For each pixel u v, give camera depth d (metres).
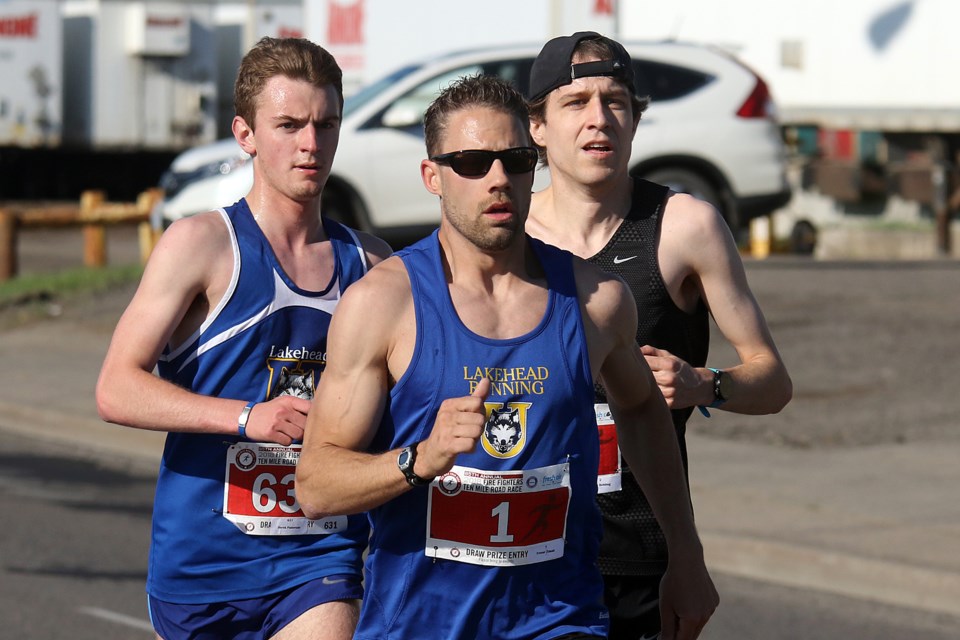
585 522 11.98
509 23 64.19
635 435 13.23
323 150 14.41
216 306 14.27
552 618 11.66
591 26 62.72
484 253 11.47
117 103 126.62
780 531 30.00
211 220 14.41
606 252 15.12
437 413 11.28
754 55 99.88
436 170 11.53
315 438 11.55
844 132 99.06
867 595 27.34
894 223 101.69
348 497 11.06
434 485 11.41
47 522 33.06
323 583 14.19
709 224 15.00
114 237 113.62
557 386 11.45
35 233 117.19
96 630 24.06
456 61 53.66
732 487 34.00
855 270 63.75
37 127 123.19
